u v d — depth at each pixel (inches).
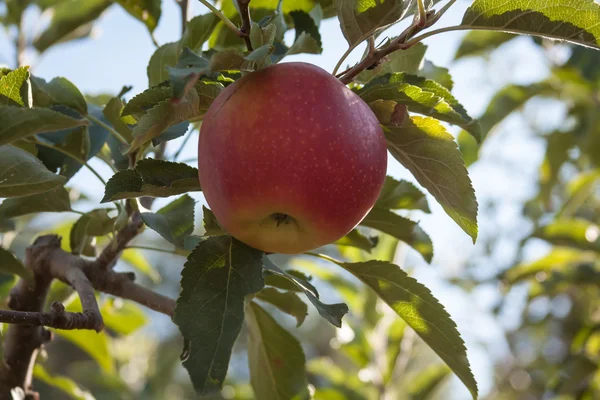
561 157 58.3
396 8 29.2
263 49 27.7
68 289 36.8
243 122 28.0
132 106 29.9
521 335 72.7
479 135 31.4
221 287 28.9
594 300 62.0
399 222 33.4
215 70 27.9
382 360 48.1
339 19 29.6
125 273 33.2
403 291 31.5
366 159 28.4
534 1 29.4
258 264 29.3
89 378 60.9
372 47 29.8
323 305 29.0
